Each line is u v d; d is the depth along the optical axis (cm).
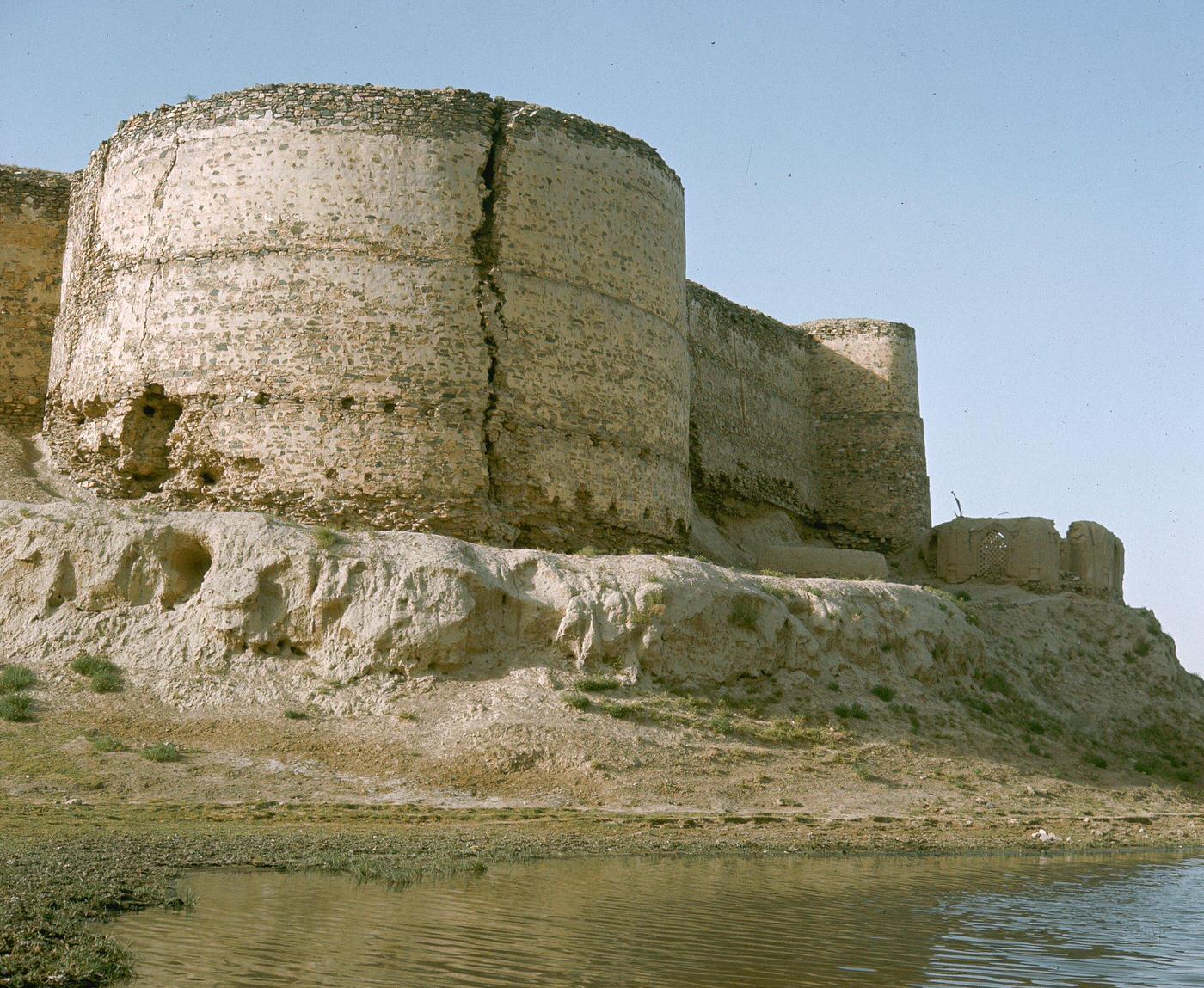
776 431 4353
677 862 1839
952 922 1579
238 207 2897
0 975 1148
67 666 2362
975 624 3344
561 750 2245
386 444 2803
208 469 2848
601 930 1434
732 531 4000
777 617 2683
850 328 4603
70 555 2489
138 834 1783
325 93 2920
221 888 1530
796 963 1348
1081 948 1480
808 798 2272
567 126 3053
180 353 2880
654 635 2519
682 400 3284
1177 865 2086
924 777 2475
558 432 2945
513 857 1794
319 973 1223
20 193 3381
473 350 2872
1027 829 2283
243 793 2050
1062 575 4144
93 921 1358
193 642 2408
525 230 2950
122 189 3041
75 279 3166
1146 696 3431
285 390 2820
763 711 2541
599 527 3003
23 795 1966
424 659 2405
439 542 2556
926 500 4591
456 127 2936
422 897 1539
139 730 2222
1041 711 3086
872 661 2812
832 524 4512
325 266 2855
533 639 2502
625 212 3131
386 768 2178
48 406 3178
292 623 2434
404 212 2883
